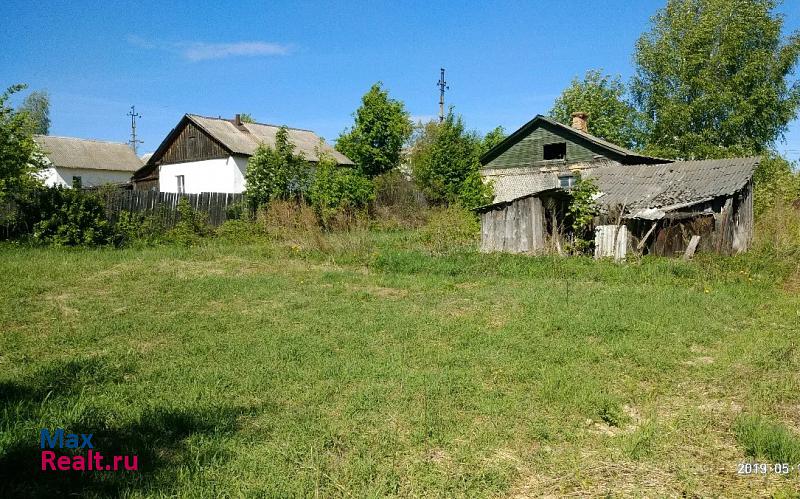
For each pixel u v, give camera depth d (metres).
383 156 37.59
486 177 30.75
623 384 5.65
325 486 3.62
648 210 16.72
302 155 24.50
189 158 31.38
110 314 8.37
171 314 8.47
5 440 3.92
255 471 3.75
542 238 16.64
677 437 4.49
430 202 30.91
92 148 45.16
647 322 8.10
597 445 4.35
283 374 5.72
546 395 5.25
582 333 7.57
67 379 5.41
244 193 22.77
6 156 16.41
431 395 5.18
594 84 43.97
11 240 15.88
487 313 8.88
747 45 32.94
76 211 16.53
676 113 33.16
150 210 19.64
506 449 4.27
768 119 32.69
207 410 4.72
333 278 12.22
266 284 11.07
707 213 16.97
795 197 25.66
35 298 9.33
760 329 8.02
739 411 5.09
